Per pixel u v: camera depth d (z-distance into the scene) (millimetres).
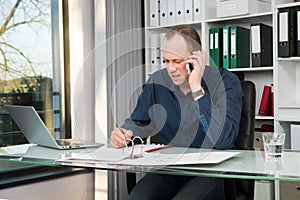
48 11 3266
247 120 1978
